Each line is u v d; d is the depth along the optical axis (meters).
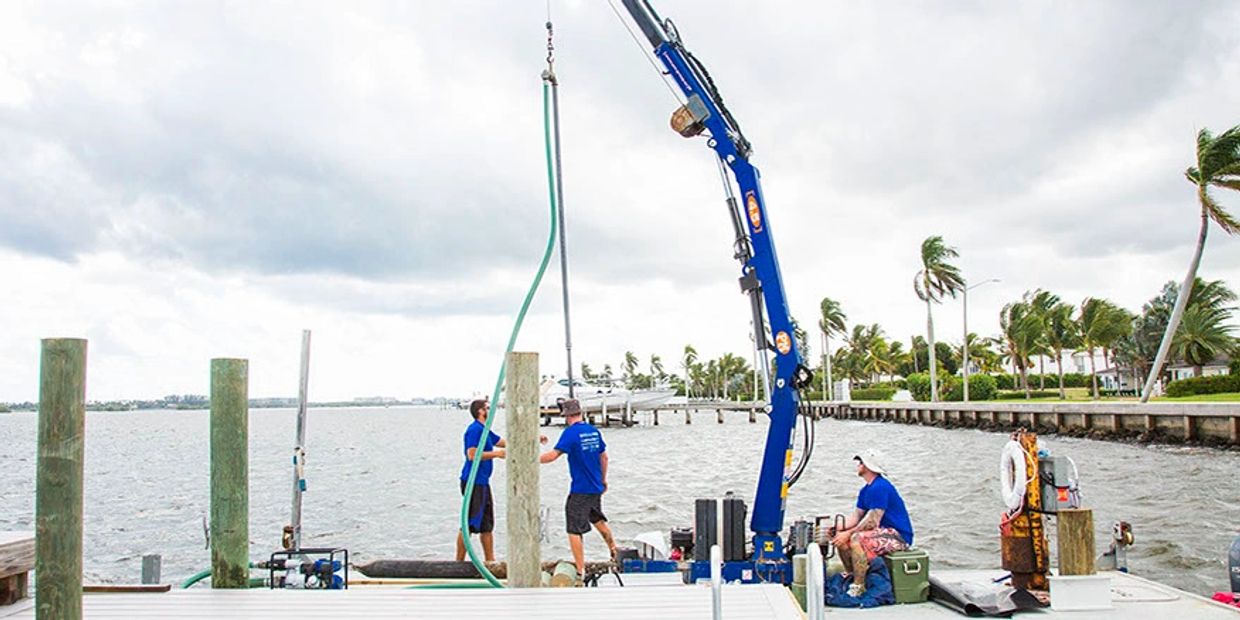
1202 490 22.30
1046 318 81.12
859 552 7.91
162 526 21.00
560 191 8.42
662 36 9.26
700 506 8.83
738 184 9.24
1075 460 31.69
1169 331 42.19
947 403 63.88
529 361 6.82
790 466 8.95
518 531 6.77
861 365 124.25
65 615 4.48
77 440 4.53
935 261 71.50
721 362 166.88
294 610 6.05
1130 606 7.67
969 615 7.42
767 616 5.87
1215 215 40.28
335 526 20.36
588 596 6.42
